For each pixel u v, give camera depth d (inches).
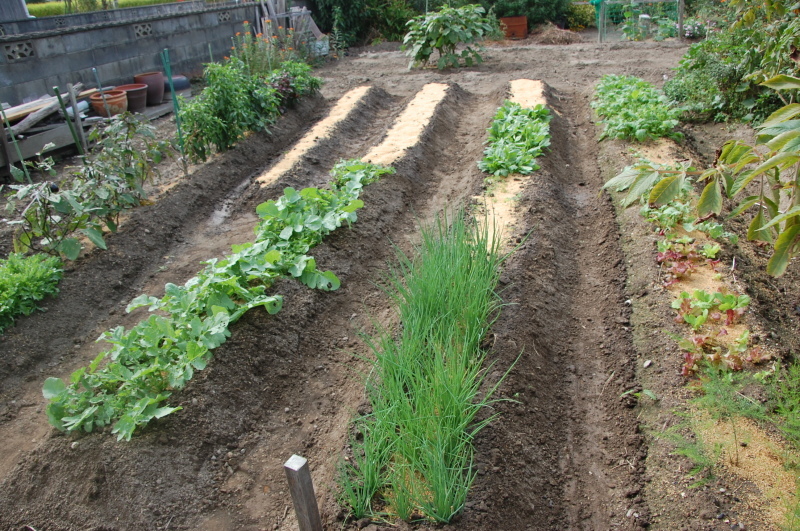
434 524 136.8
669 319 202.2
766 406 162.4
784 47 271.3
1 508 145.9
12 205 249.1
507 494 146.9
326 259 243.4
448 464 147.3
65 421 158.1
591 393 189.8
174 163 362.9
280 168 354.3
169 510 147.4
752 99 385.4
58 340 219.5
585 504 154.3
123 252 266.5
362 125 448.1
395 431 157.8
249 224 302.5
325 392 190.5
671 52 618.5
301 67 480.7
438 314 193.2
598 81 500.4
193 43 564.7
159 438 159.3
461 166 360.5
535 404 179.0
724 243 241.9
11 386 198.1
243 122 377.7
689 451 150.4
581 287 242.1
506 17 800.3
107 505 145.6
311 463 163.5
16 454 172.4
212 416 170.6
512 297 215.2
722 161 150.9
